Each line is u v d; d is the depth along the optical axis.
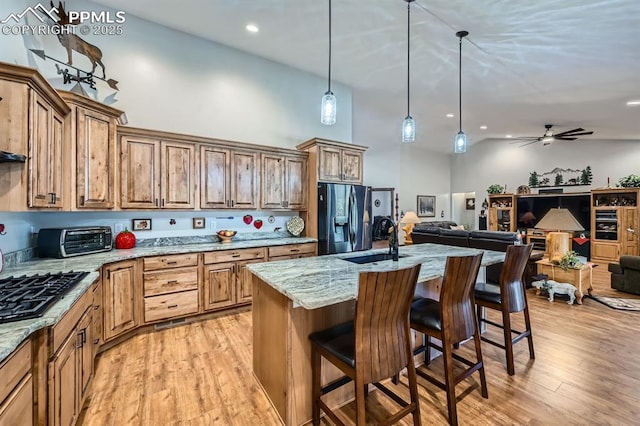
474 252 2.93
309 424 1.81
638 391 2.07
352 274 1.98
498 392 2.07
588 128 6.45
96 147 2.70
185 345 2.76
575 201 7.67
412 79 4.60
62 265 2.32
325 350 1.65
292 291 1.60
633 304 3.92
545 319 3.42
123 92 3.31
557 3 2.66
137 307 2.94
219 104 3.92
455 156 11.00
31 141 1.88
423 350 2.34
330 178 4.35
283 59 4.23
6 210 1.78
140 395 2.04
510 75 4.20
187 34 3.69
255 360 2.24
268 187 4.05
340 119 4.99
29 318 1.24
